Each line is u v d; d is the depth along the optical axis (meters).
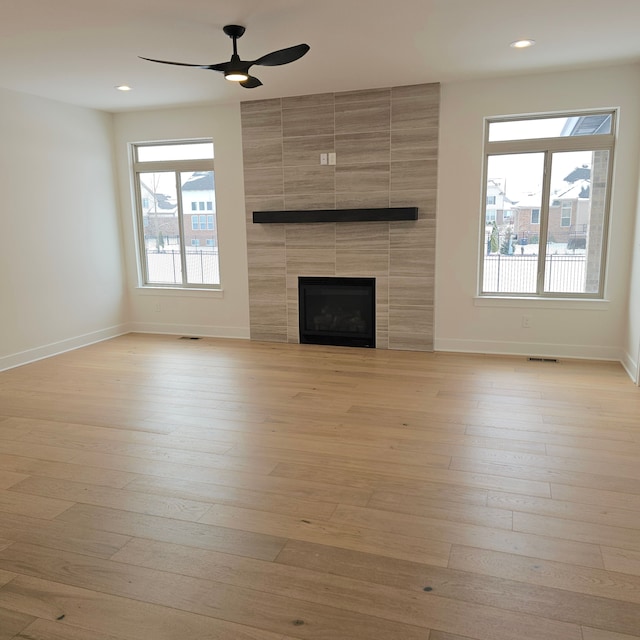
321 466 3.04
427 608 1.92
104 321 6.48
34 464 3.12
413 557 2.21
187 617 1.89
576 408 3.91
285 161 5.86
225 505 2.64
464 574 2.09
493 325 5.52
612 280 5.06
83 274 6.12
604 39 3.98
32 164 5.41
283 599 1.97
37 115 5.44
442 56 4.35
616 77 4.76
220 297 6.45
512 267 5.50
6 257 5.18
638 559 2.17
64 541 2.36
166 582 2.08
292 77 4.93
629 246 4.95
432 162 5.39
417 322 5.72
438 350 5.73
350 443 3.35
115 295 6.64
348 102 5.53
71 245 5.94
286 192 5.92
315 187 5.81
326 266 5.93
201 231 6.48
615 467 2.97
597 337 5.22
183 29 3.63
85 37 3.75
